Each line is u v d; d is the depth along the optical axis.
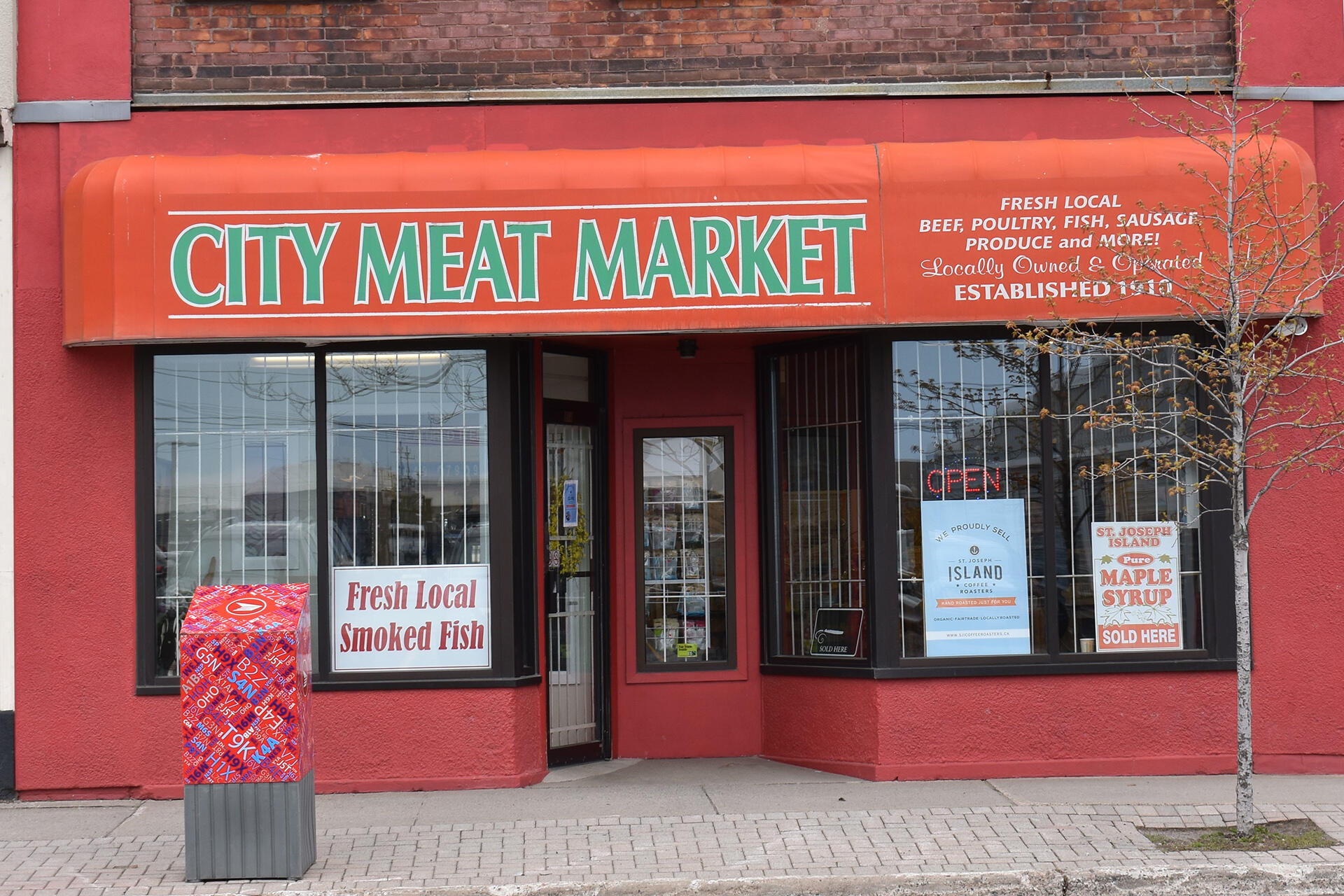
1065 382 8.61
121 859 6.86
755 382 9.51
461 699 8.37
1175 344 7.71
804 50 8.64
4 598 8.30
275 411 8.55
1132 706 8.45
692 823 7.32
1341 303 8.48
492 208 8.09
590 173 8.15
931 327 8.52
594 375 9.53
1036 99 8.62
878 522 8.51
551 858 6.68
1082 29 8.68
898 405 8.59
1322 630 8.49
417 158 8.20
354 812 7.72
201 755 6.37
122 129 8.41
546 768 8.84
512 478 8.48
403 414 8.55
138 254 8.00
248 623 6.39
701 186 8.12
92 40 8.44
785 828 7.18
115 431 8.38
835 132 8.58
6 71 8.33
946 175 8.16
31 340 8.36
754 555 9.51
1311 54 8.66
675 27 8.64
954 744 8.42
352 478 8.54
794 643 9.21
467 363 8.55
